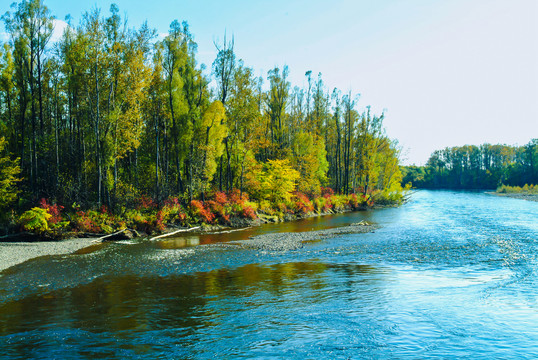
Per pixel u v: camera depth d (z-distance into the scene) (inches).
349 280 620.4
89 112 1301.7
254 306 488.7
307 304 496.7
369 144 2615.7
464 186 6131.9
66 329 410.3
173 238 1128.8
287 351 355.6
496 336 388.8
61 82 1627.7
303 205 1926.7
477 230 1221.7
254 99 1681.8
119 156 1230.9
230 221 1471.5
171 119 1555.1
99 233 1103.6
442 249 892.6
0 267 716.0
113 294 543.2
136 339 383.9
